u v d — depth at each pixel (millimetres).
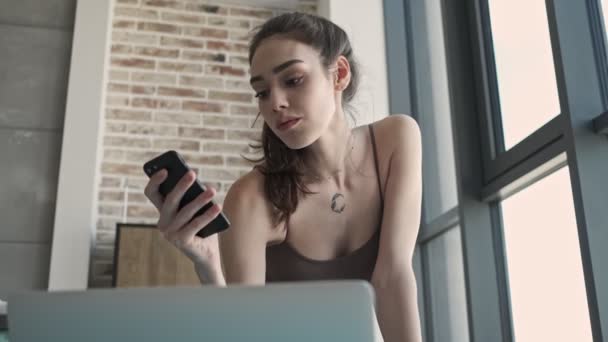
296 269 1458
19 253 3572
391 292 1349
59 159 3750
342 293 693
